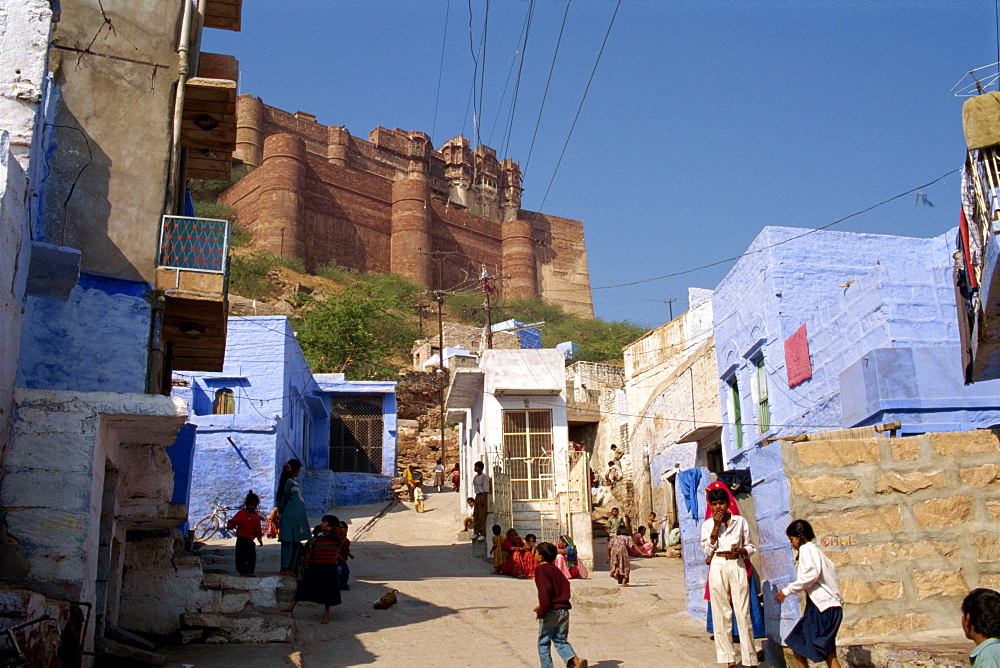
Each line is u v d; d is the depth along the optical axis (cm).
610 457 3052
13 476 789
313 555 1103
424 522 2228
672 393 2209
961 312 817
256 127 7125
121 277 1066
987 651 457
